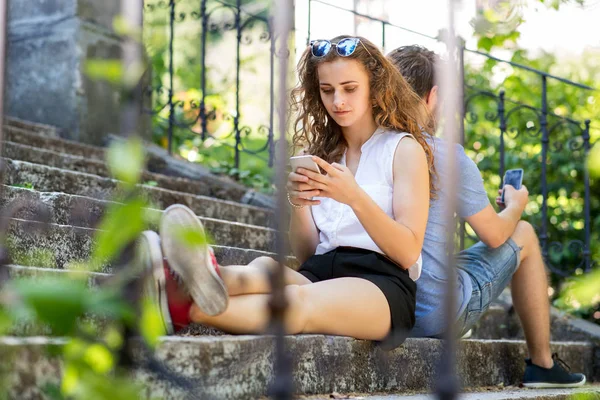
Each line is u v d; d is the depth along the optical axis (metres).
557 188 9.65
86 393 1.96
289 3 2.61
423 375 4.31
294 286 3.73
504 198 5.05
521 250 4.92
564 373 4.94
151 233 3.23
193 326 3.99
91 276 3.63
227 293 3.29
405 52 4.94
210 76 13.15
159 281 3.21
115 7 9.19
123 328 2.78
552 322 6.93
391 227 3.96
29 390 2.67
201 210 6.93
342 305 3.79
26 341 2.72
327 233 4.27
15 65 8.95
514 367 5.16
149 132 9.38
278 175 2.63
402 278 4.11
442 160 4.62
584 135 7.74
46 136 7.96
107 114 9.00
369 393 3.96
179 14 9.13
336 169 3.88
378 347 4.04
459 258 4.83
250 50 13.41
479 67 10.47
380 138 4.36
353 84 4.21
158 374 2.94
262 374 3.42
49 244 4.39
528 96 10.29
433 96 4.89
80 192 6.25
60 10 8.79
